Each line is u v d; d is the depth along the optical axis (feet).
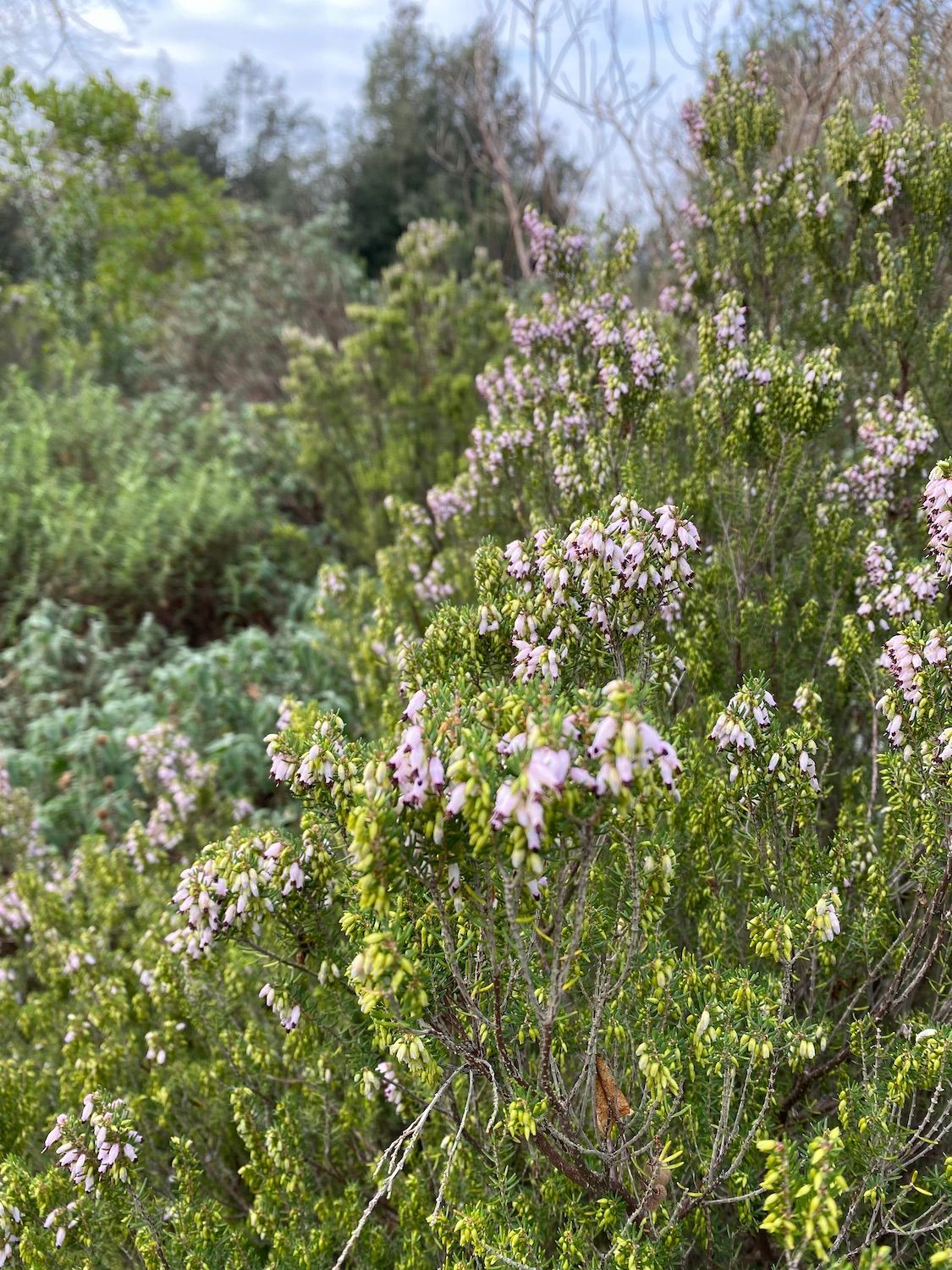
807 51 20.33
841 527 11.32
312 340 31.42
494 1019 5.83
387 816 4.93
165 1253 7.66
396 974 4.92
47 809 17.56
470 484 15.74
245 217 49.49
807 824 8.02
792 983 7.82
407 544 16.76
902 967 7.70
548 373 15.23
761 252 15.94
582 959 7.16
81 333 45.03
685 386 16.33
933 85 15.84
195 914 7.48
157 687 20.72
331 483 28.50
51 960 12.48
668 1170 6.57
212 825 15.12
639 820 5.27
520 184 40.91
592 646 7.76
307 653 21.56
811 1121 7.90
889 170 13.34
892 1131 6.48
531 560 7.98
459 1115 8.01
